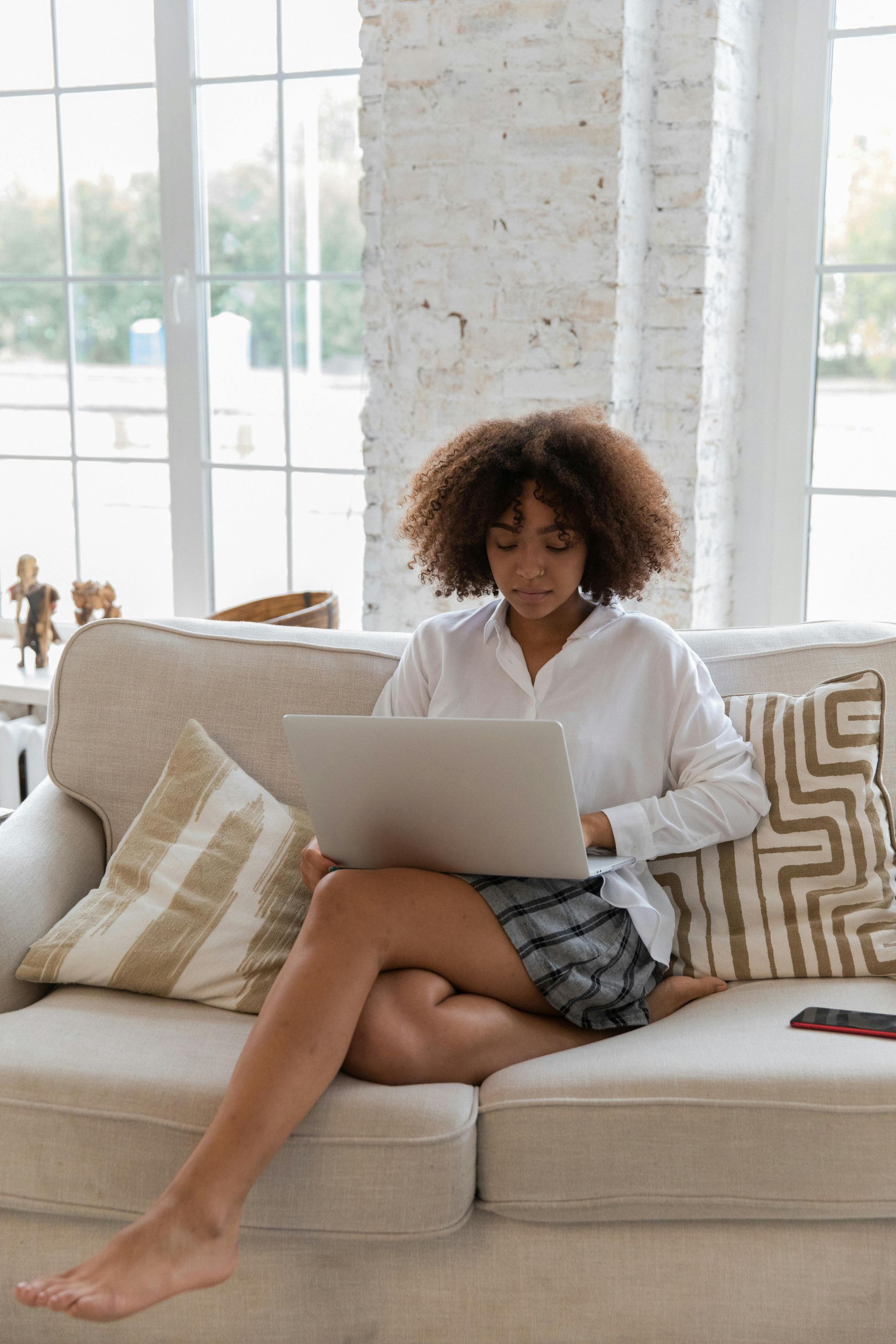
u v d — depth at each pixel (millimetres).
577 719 1641
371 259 2779
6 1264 1384
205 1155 1223
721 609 2906
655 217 2621
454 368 2703
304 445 3168
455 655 1736
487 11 2514
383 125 2654
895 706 1826
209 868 1677
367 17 2680
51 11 3182
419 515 1822
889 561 2822
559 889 1536
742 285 2814
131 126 3174
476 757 1354
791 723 1720
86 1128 1319
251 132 3057
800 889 1650
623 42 2408
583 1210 1310
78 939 1614
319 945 1364
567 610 1736
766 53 2730
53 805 1887
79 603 3053
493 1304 1339
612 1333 1335
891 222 2697
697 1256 1323
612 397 2564
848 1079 1291
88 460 3402
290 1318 1353
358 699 1877
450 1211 1281
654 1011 1554
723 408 2783
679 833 1591
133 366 3305
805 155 2730
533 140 2529
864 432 2797
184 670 1927
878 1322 1318
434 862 1499
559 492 1611
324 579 3213
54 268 3326
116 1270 1134
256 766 1870
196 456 3254
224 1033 1475
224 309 3178
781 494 2881
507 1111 1310
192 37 3055
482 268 2631
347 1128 1281
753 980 1642
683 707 1674
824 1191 1279
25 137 3279
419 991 1411
